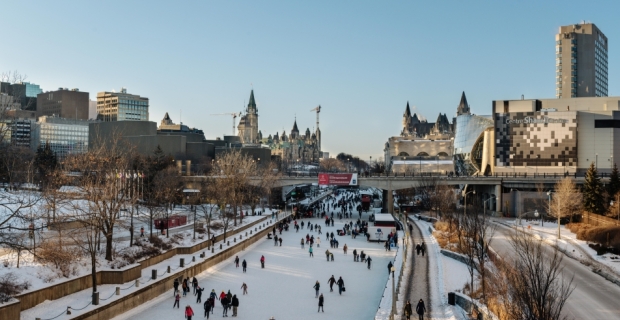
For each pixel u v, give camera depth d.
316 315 53.19
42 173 113.12
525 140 157.38
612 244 74.56
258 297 60.19
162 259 70.44
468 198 165.38
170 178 124.56
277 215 131.62
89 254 60.38
